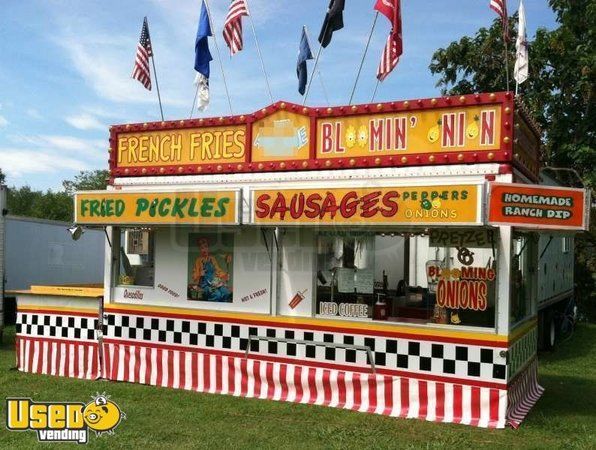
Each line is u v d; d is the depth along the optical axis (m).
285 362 7.12
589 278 19.12
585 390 8.15
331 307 7.03
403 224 6.12
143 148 8.16
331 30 8.33
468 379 6.26
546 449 5.48
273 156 7.32
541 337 11.91
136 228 8.16
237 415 6.45
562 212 5.96
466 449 5.45
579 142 16.17
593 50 15.95
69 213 51.78
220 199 6.98
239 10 8.77
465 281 6.44
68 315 8.40
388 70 7.50
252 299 7.39
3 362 9.23
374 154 6.82
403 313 6.72
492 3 7.60
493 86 17.34
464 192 5.87
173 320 7.75
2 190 11.12
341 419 6.32
